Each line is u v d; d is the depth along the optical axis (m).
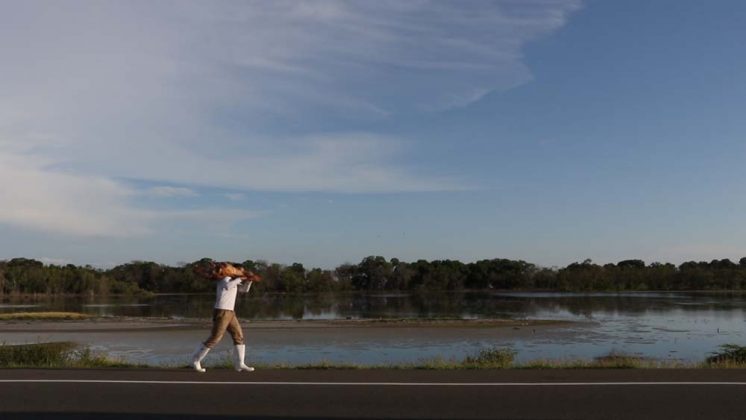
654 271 144.25
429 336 37.19
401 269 150.12
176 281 134.75
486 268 151.75
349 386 9.05
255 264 133.75
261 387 8.93
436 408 7.67
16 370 10.48
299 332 39.31
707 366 12.00
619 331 40.75
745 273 136.62
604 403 7.98
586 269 150.00
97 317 54.88
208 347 10.34
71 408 7.54
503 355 14.67
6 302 94.69
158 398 8.14
